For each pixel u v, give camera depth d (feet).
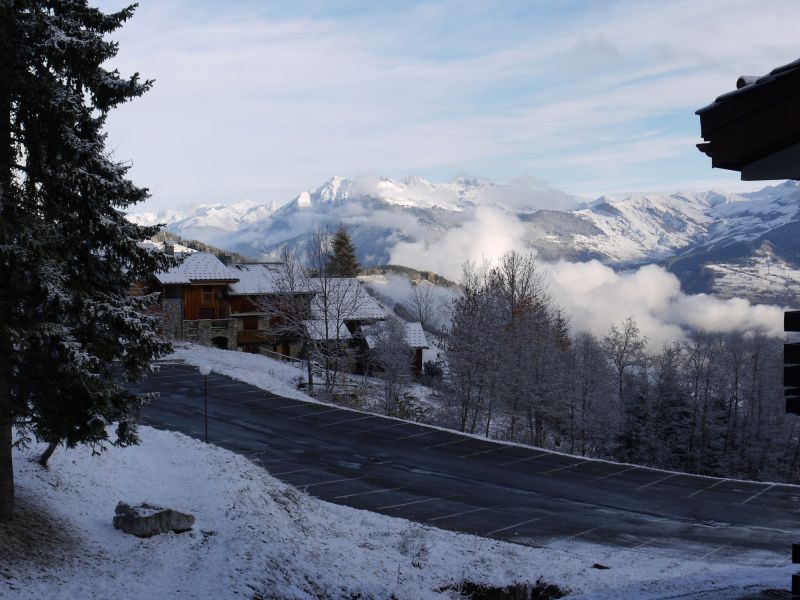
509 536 74.64
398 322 220.43
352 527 69.77
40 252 42.93
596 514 85.15
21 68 45.01
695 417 246.68
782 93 17.29
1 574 40.75
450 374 190.19
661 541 75.66
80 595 41.14
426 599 52.42
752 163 19.63
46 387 47.14
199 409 131.75
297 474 95.25
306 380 193.47
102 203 47.83
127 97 48.49
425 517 79.66
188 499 63.10
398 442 118.62
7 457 47.75
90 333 48.93
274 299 209.36
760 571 40.91
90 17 47.75
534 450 120.67
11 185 45.21
